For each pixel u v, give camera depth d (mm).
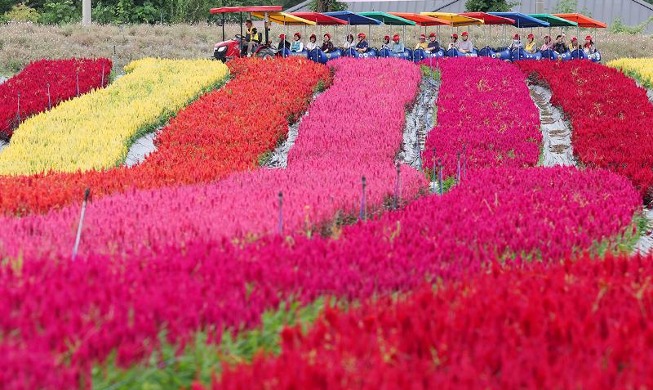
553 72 64625
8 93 57625
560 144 49188
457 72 65625
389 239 22438
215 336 14883
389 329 15031
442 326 14672
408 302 16547
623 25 117375
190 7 119312
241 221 23438
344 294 17750
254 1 133875
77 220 23438
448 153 42906
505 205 28281
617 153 42438
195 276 17859
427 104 58000
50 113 50688
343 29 106250
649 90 62594
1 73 73438
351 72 63094
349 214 26688
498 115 52156
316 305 17297
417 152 46156
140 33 91312
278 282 17844
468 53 80438
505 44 94312
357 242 21625
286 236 21844
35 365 12375
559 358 13445
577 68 66000
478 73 65375
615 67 70375
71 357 13281
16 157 40969
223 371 13164
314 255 19969
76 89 59250
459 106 54719
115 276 17094
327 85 61000
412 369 13156
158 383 13812
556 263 21641
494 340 14273
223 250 20250
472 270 20062
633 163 39500
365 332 14719
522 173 36188
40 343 13148
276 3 141000
